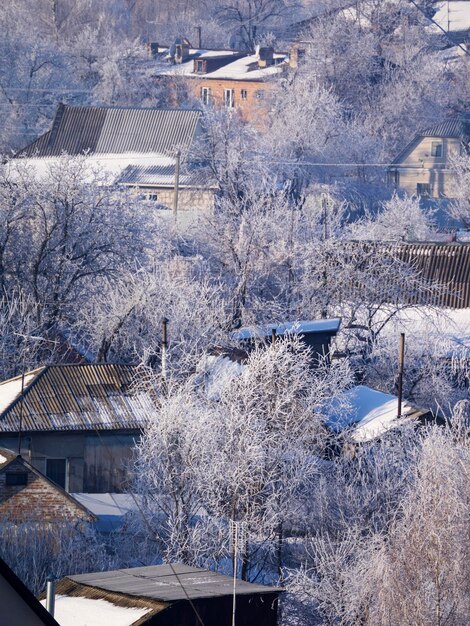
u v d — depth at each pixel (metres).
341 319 87.44
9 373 81.38
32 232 89.75
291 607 53.03
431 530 48.69
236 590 43.59
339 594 51.34
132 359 85.50
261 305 90.56
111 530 59.44
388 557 48.91
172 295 84.69
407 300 94.44
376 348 86.38
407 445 61.59
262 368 60.53
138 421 70.56
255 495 56.75
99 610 41.81
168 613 41.09
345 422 67.50
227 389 60.34
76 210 90.12
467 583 48.34
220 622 42.59
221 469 56.72
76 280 89.75
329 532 56.25
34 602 23.25
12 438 69.50
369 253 93.69
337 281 92.88
